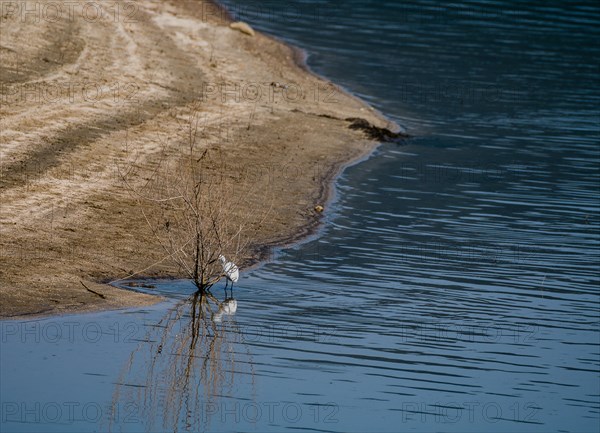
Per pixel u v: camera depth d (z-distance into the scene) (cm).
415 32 10156
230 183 5194
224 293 3925
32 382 3125
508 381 3378
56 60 6725
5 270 3772
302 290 4025
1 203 4400
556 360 3566
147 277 3962
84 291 3734
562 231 5103
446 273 4366
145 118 5975
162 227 4428
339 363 3397
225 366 3322
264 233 4641
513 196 5672
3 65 6391
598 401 3294
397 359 3466
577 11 11769
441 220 5150
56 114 5703
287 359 3400
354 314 3825
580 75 9031
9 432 2859
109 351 3341
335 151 6162
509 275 4406
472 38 10138
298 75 8019
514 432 3061
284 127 6397
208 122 6156
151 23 8375
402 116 7325
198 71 7319
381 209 5234
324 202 5231
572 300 4150
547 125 7400
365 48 9300
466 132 7056
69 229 4253
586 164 6469
